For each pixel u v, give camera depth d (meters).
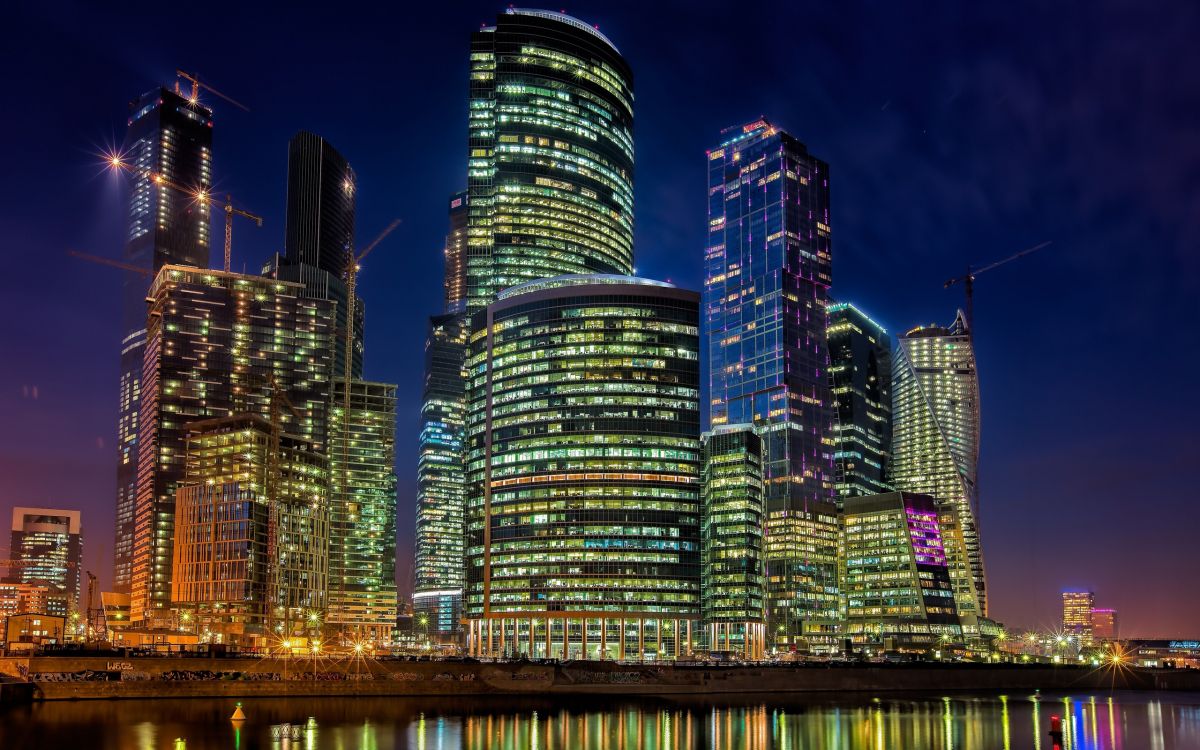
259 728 198.00
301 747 175.00
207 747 171.00
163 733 186.75
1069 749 194.62
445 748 180.25
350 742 183.25
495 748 182.62
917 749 190.62
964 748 193.00
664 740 198.50
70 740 176.50
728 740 199.75
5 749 167.50
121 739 178.25
